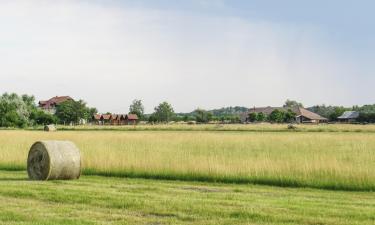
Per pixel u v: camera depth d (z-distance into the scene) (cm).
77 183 1816
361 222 1077
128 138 3991
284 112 15025
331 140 4312
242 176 1959
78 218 1110
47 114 12769
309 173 1891
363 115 14312
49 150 1925
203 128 8419
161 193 1505
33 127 10488
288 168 1958
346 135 5275
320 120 15625
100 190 1552
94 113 16050
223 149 3294
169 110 17400
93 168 2239
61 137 4022
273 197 1470
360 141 4216
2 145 3058
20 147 2945
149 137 4256
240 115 15650
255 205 1277
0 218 1104
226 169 2006
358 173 1808
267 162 2092
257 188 1762
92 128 8631
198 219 1104
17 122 11044
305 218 1110
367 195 1598
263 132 6794
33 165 1973
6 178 2038
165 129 8212
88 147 2912
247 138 4481
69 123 14225
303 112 15725
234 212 1166
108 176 2177
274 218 1110
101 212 1184
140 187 1672
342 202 1385
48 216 1132
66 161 1944
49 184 1766
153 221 1085
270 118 14862
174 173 2080
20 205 1272
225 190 1653
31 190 1517
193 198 1388
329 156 2581
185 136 4691
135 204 1268
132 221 1084
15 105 11450
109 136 4247
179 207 1228
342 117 15625
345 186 1769
